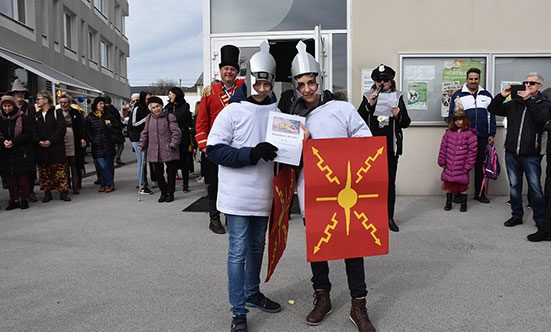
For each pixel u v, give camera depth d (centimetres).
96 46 2833
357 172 290
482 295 351
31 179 771
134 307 335
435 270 408
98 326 305
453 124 632
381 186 293
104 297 354
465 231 537
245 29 793
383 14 730
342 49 777
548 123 502
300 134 293
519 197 555
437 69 734
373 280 386
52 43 1947
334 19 777
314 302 317
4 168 695
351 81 743
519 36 730
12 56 1433
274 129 291
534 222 575
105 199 786
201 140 512
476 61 734
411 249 471
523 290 359
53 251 476
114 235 539
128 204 735
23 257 457
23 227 586
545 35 729
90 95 1856
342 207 290
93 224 596
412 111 739
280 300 349
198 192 848
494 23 729
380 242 296
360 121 309
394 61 734
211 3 796
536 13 726
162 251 473
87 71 2584
